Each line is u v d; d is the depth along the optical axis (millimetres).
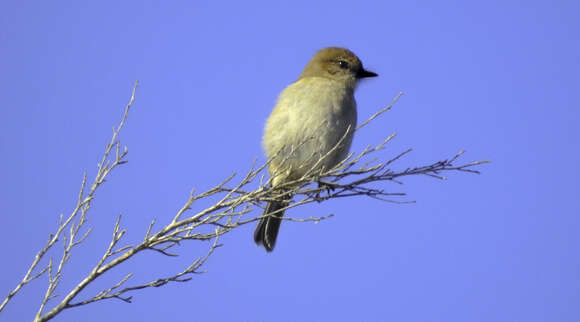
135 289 8375
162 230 8719
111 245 8438
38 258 8078
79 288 8055
